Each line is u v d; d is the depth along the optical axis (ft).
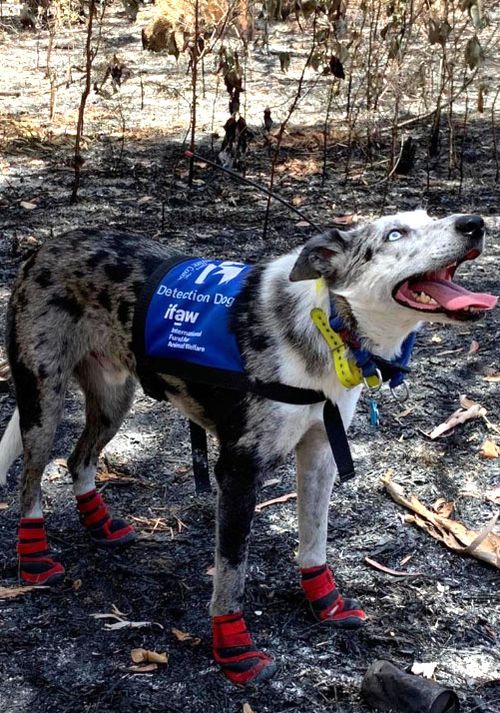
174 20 12.70
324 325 4.50
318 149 12.59
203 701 4.60
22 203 10.63
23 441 5.38
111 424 5.63
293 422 4.64
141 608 5.23
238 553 4.70
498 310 8.66
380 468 6.53
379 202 10.95
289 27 17.60
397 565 5.62
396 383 4.71
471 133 13.24
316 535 5.09
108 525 5.72
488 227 10.26
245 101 13.64
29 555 5.40
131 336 5.06
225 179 11.51
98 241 5.34
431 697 4.41
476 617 5.20
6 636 4.99
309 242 4.52
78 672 4.76
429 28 11.97
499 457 6.63
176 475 6.43
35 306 5.28
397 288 4.38
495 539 5.72
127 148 12.44
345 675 4.78
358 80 14.11
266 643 4.99
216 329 4.75
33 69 15.83
